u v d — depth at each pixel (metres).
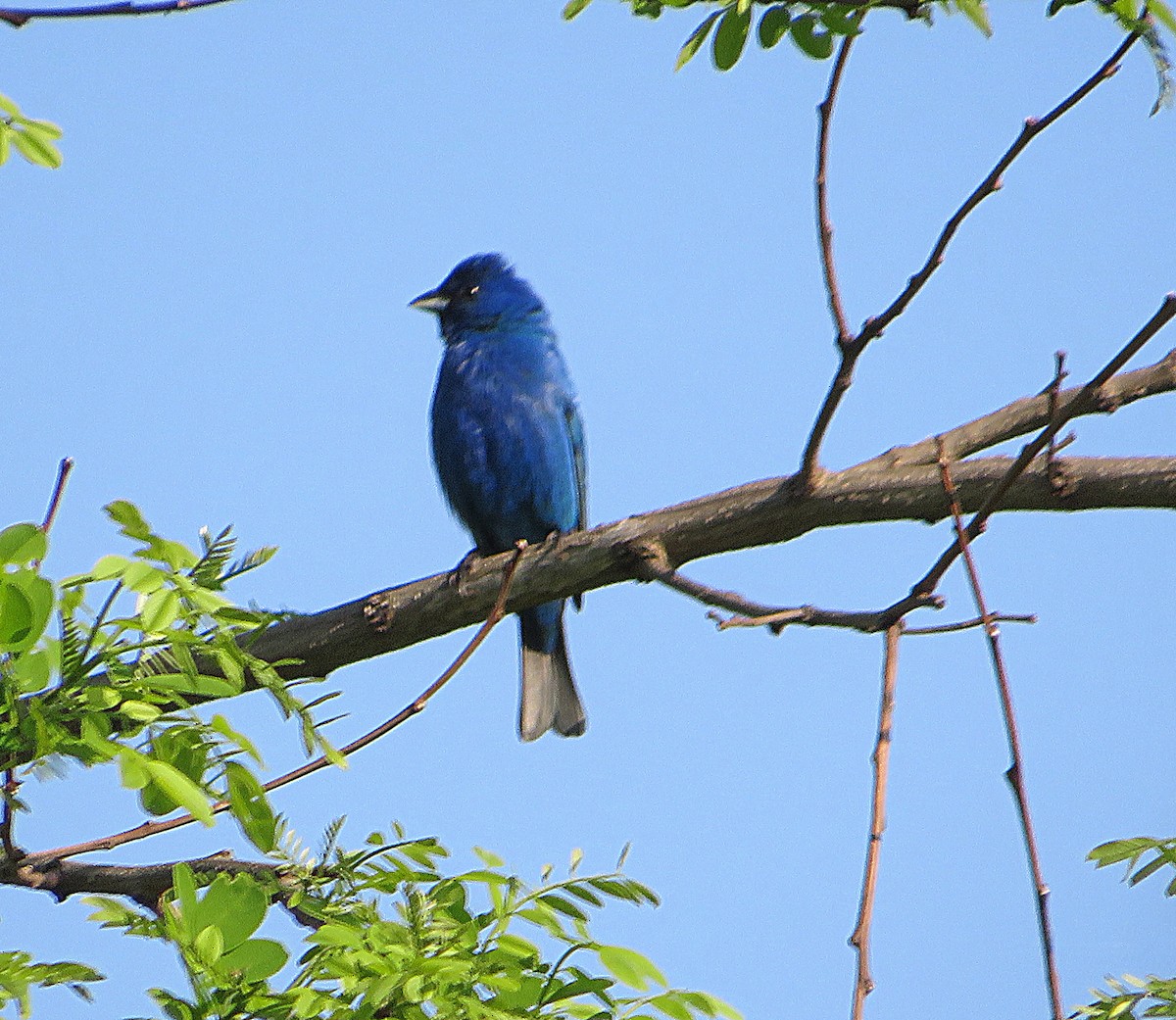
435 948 7.38
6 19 8.36
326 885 7.78
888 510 9.01
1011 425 9.81
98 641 7.16
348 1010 6.91
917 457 9.62
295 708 7.16
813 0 7.95
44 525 7.10
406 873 7.75
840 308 8.04
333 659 10.25
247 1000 6.93
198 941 6.86
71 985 7.07
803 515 9.20
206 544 7.61
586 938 7.61
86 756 6.72
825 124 7.94
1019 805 6.05
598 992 7.13
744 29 8.14
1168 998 7.77
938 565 6.96
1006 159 7.13
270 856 7.51
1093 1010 7.75
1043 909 5.85
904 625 7.11
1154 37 7.05
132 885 8.58
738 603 8.27
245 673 7.75
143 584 7.28
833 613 7.20
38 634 6.74
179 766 6.98
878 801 6.38
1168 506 8.48
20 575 6.70
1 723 6.92
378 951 7.28
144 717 7.03
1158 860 7.97
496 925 7.56
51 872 8.52
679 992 7.27
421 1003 7.08
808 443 8.93
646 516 9.68
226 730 6.92
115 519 7.47
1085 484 8.59
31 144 9.59
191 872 7.02
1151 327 6.86
